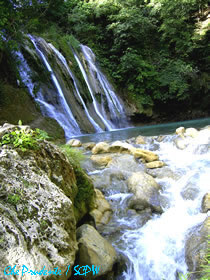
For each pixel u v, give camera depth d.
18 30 8.33
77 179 3.00
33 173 1.83
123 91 15.63
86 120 11.45
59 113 10.01
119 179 4.14
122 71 15.49
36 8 9.40
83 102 12.09
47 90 10.08
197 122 12.64
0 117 7.15
